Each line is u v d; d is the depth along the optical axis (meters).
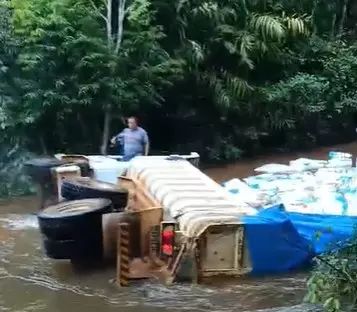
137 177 9.62
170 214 8.09
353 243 6.09
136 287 7.67
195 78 17.45
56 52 14.38
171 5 16.75
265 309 7.00
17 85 14.15
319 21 22.42
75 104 14.72
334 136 21.30
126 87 15.20
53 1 14.32
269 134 19.30
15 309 7.11
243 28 18.08
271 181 10.39
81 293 7.58
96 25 14.87
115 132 15.89
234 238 7.60
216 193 8.66
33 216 11.23
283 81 19.20
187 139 18.11
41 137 14.72
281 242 7.75
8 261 8.80
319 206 8.89
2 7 14.15
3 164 13.87
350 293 5.80
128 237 7.78
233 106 17.88
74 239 7.85
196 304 7.20
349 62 20.86
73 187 8.95
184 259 7.55
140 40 15.30
